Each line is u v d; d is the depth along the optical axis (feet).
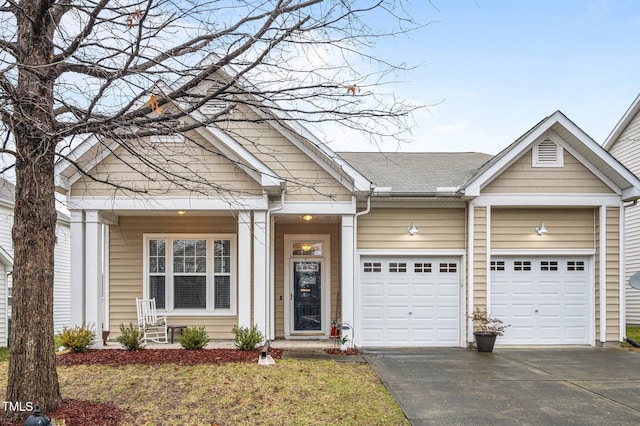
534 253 38.17
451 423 19.48
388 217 37.83
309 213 35.27
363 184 33.96
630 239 56.39
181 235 39.70
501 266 38.47
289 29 15.29
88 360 29.63
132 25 15.30
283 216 37.09
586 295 38.42
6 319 43.68
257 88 16.88
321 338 40.45
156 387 23.94
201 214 37.24
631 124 57.26
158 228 39.68
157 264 39.68
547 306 38.34
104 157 32.96
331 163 34.04
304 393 23.07
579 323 38.27
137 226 39.68
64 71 17.78
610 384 25.71
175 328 37.78
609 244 37.47
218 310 39.40
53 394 19.03
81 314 33.27
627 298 56.39
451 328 37.93
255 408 20.84
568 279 38.50
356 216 37.14
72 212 33.32
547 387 25.02
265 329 33.47
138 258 39.55
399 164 45.42
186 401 21.74
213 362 29.35
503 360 31.91
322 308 41.93
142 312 38.06
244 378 25.62
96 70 16.57
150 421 19.15
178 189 29.68
